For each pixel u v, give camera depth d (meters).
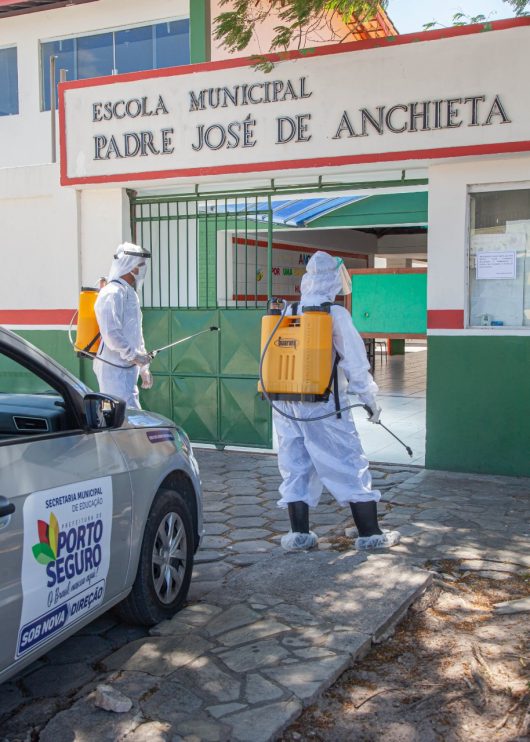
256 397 8.60
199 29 9.74
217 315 8.66
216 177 8.14
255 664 3.77
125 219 8.89
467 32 7.00
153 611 4.21
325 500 6.77
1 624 2.96
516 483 7.23
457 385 7.58
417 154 7.29
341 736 3.28
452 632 4.21
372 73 7.37
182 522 4.49
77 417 3.70
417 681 3.70
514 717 3.37
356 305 13.33
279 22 10.91
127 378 7.19
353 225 13.91
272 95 7.75
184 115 8.14
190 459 4.70
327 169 7.70
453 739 3.23
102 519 3.66
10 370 9.57
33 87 14.31
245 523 6.16
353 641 3.96
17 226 9.31
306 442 5.24
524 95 6.88
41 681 3.75
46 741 3.21
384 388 15.09
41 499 3.22
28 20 14.20
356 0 7.42
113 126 8.48
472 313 7.59
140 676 3.70
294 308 5.21
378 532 5.41
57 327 9.20
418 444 9.30
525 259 7.37
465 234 7.43
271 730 3.24
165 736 3.21
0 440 3.19
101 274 8.97
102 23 13.71
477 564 5.13
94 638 4.19
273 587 4.69
